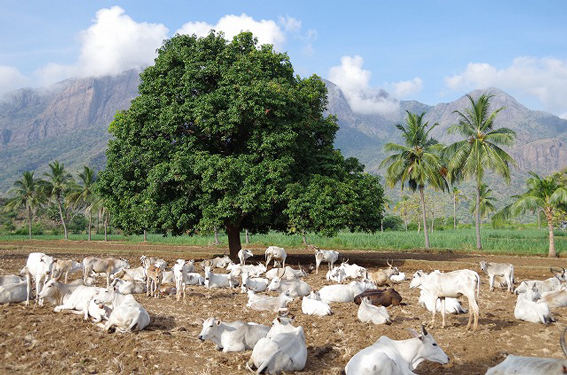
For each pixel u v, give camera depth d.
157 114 21.81
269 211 21.36
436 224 89.62
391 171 34.16
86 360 8.29
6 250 33.62
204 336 8.76
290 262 25.31
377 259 25.83
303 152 23.89
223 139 22.78
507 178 31.80
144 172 22.55
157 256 29.06
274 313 12.19
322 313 11.92
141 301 13.41
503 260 26.08
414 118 33.28
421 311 12.57
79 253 30.72
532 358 6.37
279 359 7.73
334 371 7.97
